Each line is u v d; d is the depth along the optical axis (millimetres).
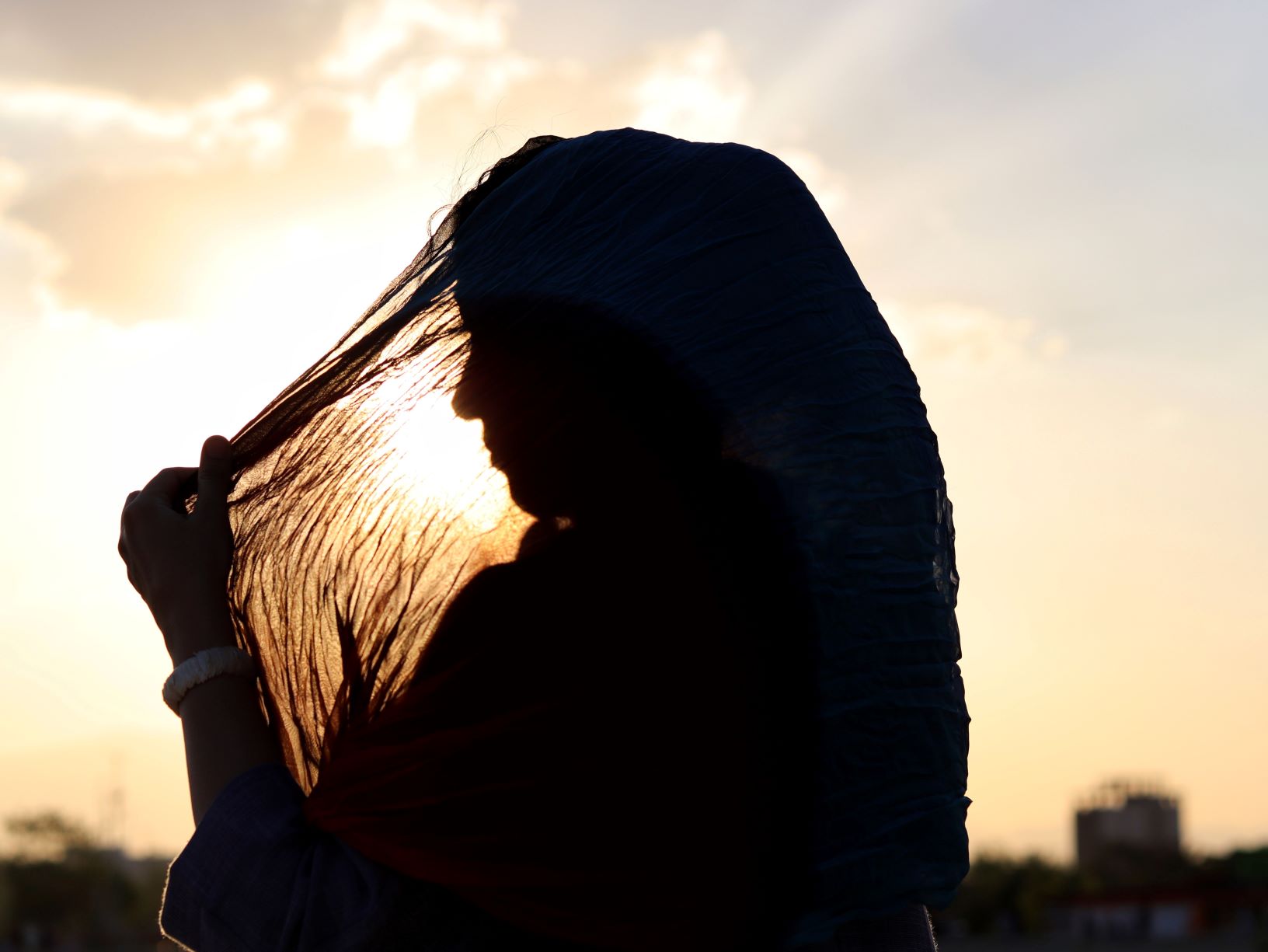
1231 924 68312
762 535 1013
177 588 1149
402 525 1121
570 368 1079
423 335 1169
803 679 993
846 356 1100
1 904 81188
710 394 1047
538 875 969
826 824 980
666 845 964
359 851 1008
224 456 1225
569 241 1142
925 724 1048
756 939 958
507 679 1010
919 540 1090
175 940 1023
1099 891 76750
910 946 1051
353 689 1096
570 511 1042
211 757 1074
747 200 1134
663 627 998
